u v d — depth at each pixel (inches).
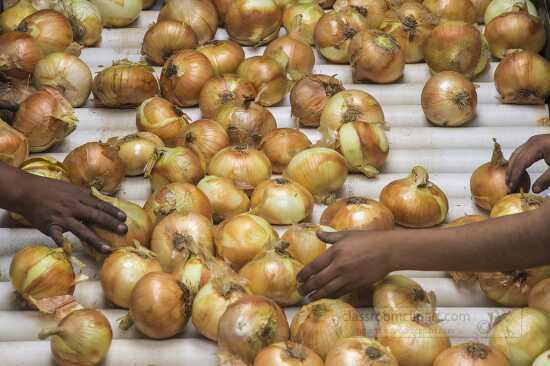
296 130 104.4
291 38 115.7
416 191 95.2
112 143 100.3
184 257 86.4
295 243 87.6
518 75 109.7
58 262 84.3
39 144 103.6
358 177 102.7
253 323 77.0
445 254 75.8
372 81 115.4
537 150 94.2
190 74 110.0
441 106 107.6
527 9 123.0
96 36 120.6
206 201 93.1
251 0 119.1
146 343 81.2
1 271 90.8
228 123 104.0
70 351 78.2
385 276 80.5
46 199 87.7
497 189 96.7
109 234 88.2
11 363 80.7
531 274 85.2
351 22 118.3
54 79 109.2
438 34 114.1
